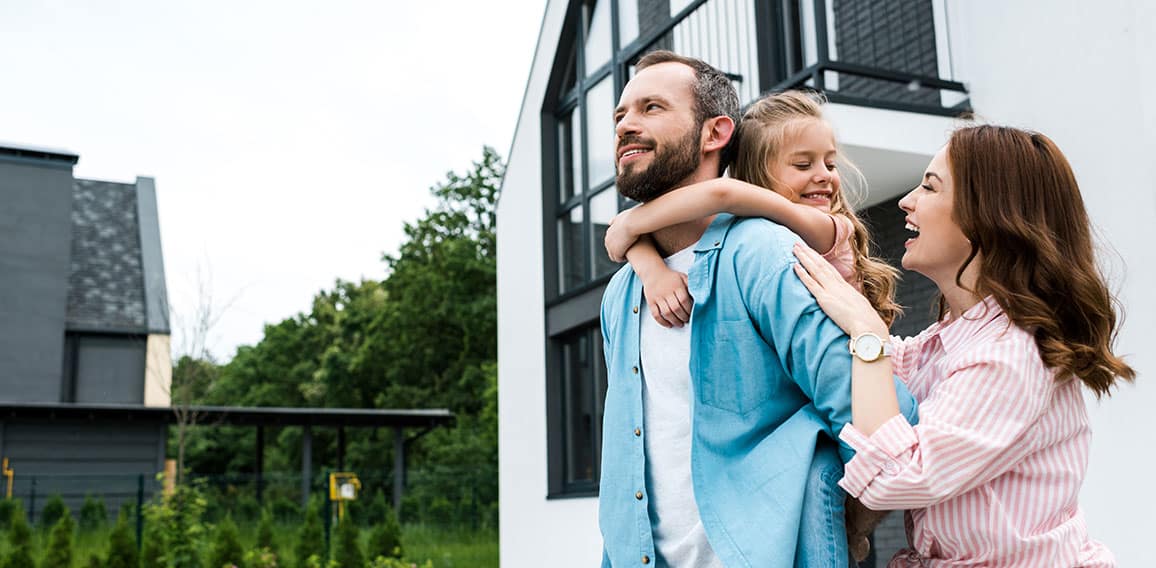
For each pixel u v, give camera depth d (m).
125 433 18.77
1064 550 1.47
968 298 1.64
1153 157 4.37
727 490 1.53
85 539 14.26
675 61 1.75
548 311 9.19
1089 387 1.54
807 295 1.51
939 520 1.51
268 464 33.09
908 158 5.38
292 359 36.34
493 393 25.34
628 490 1.67
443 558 14.28
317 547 12.36
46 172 21.72
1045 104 4.95
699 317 1.62
